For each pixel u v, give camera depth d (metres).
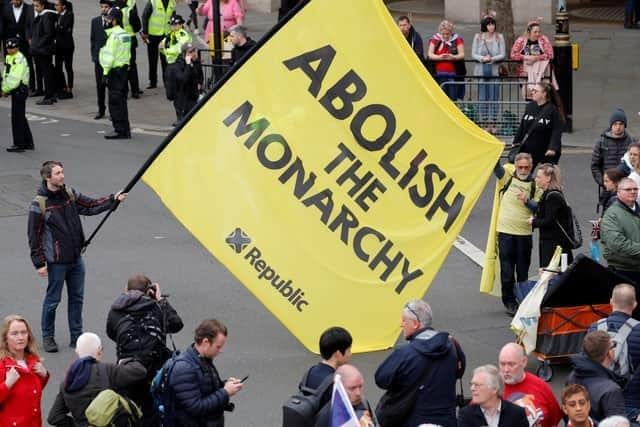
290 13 11.95
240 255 12.14
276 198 12.16
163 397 9.19
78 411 9.31
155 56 27.14
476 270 15.64
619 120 16.31
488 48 23.00
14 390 9.52
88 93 27.20
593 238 14.43
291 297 12.20
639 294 12.04
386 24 12.05
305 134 12.14
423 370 9.09
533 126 17.09
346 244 12.26
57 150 21.91
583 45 30.66
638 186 14.38
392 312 12.39
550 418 9.32
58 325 13.66
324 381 8.55
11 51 21.52
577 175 20.02
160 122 24.25
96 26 24.31
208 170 12.11
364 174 12.23
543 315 11.98
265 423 11.05
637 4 32.75
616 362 10.40
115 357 12.70
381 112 12.19
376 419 9.29
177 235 17.09
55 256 12.57
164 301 10.41
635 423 9.76
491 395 8.63
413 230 12.35
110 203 12.71
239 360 12.53
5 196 18.94
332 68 12.09
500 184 13.93
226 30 26.06
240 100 12.06
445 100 12.28
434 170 12.34
